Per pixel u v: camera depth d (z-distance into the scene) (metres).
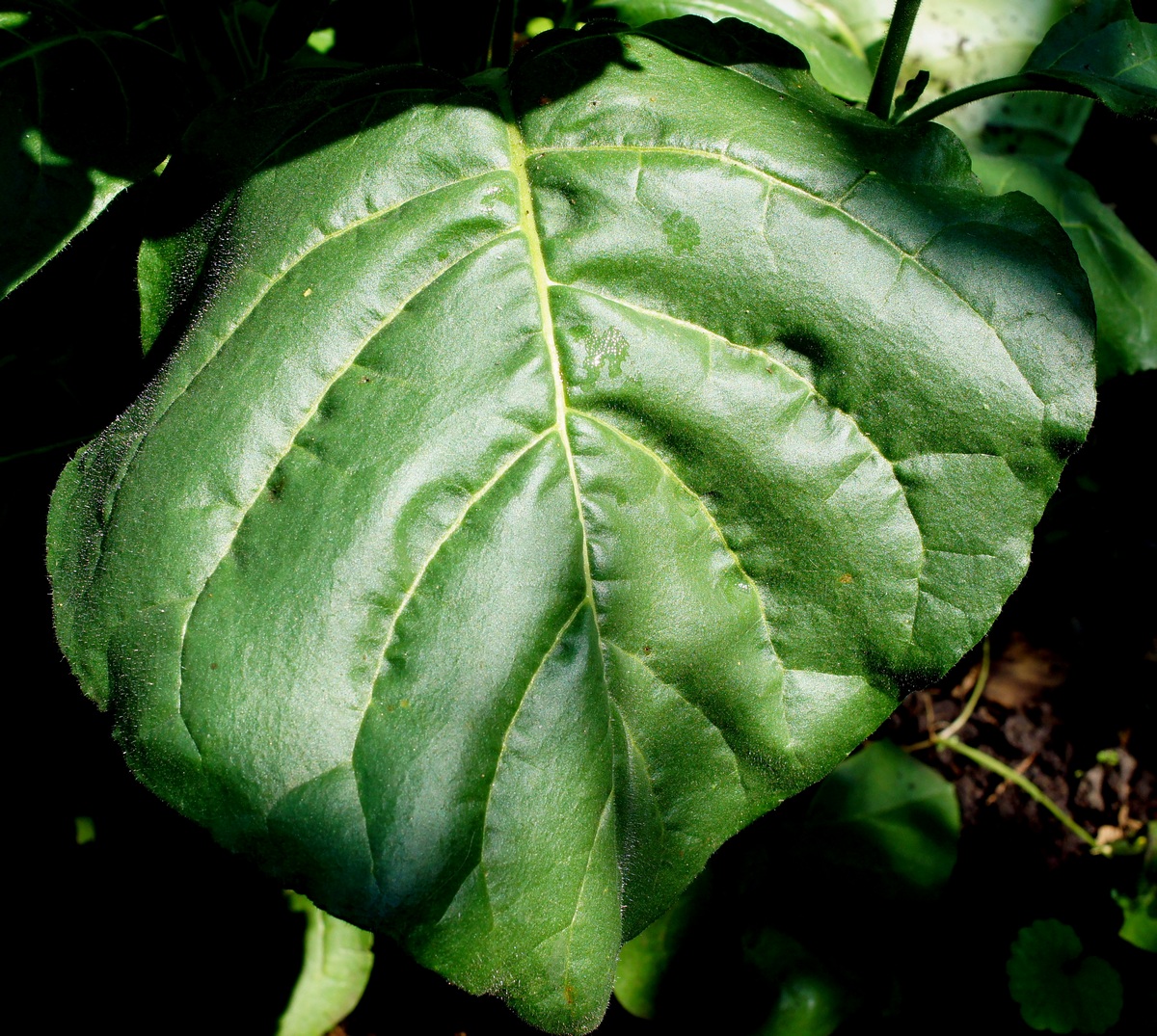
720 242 0.33
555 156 0.34
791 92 0.36
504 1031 0.55
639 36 0.36
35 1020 0.50
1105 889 0.62
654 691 0.33
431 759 0.31
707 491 0.33
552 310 0.33
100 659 0.31
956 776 0.67
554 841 0.31
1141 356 0.49
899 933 0.58
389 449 0.32
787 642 0.34
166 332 0.35
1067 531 0.71
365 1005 0.56
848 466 0.33
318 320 0.32
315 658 0.31
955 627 0.33
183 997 0.51
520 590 0.32
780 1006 0.51
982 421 0.33
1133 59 0.39
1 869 0.50
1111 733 0.67
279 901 0.53
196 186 0.35
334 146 0.34
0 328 0.41
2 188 0.34
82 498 0.33
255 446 0.32
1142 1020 0.57
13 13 0.36
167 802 0.30
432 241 0.33
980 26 0.50
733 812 0.34
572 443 0.32
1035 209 0.33
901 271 0.33
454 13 0.42
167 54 0.38
